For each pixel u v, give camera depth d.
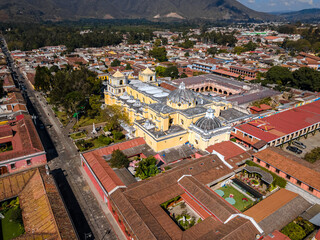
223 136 77.75
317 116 101.62
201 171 64.50
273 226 49.09
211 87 165.88
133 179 63.97
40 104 129.75
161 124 77.00
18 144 80.69
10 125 94.69
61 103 111.25
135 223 47.25
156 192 56.56
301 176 60.44
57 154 82.38
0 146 81.94
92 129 100.38
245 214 51.91
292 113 104.69
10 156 71.19
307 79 146.62
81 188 66.25
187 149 77.00
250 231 46.06
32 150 74.38
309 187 58.53
